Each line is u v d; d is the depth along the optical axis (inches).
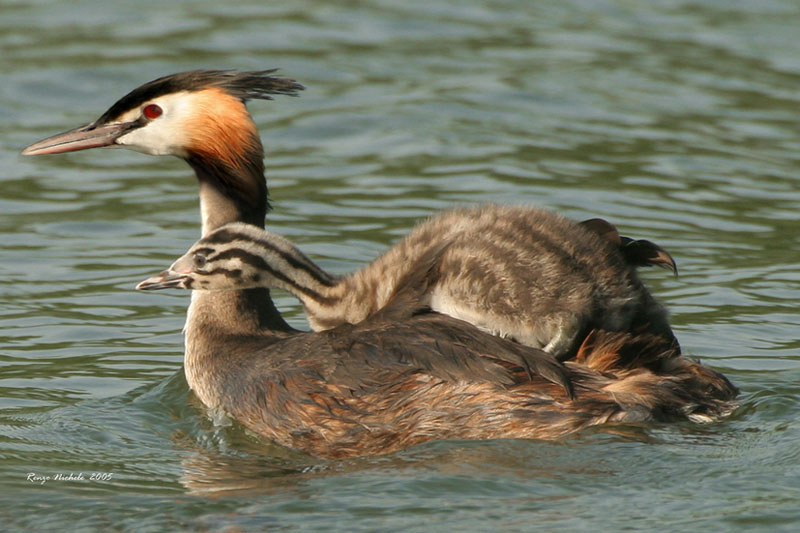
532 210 515.5
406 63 1012.5
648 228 742.5
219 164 563.5
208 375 531.2
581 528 387.9
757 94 957.2
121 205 788.0
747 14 1127.0
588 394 465.1
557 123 906.7
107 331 617.9
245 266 529.7
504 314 488.7
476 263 492.1
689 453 442.6
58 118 892.0
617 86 971.3
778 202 786.2
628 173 824.9
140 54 995.9
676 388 476.4
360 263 691.4
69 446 483.5
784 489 412.5
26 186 812.6
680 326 617.9
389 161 847.1
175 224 758.5
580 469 433.7
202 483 444.1
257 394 504.4
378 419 476.4
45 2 1120.8
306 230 738.2
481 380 467.8
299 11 1117.7
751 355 580.1
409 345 480.1
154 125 564.7
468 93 953.5
